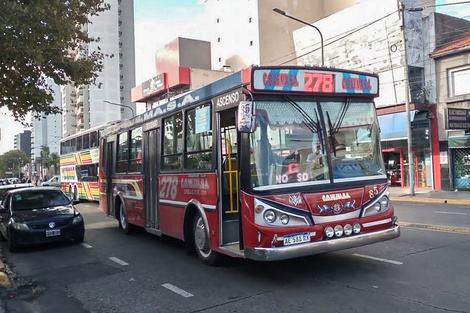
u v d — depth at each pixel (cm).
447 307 506
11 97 1200
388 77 2516
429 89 2391
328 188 630
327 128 657
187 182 820
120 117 9281
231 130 762
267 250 584
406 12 2422
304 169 628
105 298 630
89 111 9125
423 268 682
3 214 1130
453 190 2292
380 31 2559
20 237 1011
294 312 515
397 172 2605
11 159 11881
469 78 2244
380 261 738
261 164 611
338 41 2859
